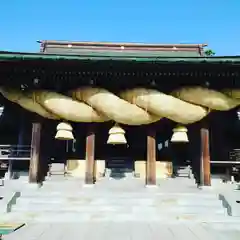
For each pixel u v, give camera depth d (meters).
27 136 13.87
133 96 10.62
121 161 13.62
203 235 7.18
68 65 9.77
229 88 10.80
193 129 12.23
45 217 8.92
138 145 14.55
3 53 9.21
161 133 14.59
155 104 10.47
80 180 11.46
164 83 10.98
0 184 10.99
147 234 7.22
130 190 10.52
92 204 9.55
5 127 14.99
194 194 10.09
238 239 6.88
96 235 7.09
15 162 13.73
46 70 10.23
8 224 8.13
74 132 14.11
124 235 7.11
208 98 10.59
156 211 9.31
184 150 14.47
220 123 13.79
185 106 10.62
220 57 9.40
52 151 13.78
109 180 11.43
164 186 11.18
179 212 9.35
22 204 9.51
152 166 10.92
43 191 10.27
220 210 9.43
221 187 11.15
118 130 10.98
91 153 10.98
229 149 13.62
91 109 10.83
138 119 10.67
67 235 7.07
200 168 11.17
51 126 12.82
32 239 6.67
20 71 10.34
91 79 10.73
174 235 7.14
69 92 10.90
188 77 10.65
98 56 9.38
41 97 10.80
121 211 9.29
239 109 12.53
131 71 10.18
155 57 9.38
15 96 10.98
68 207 9.39
